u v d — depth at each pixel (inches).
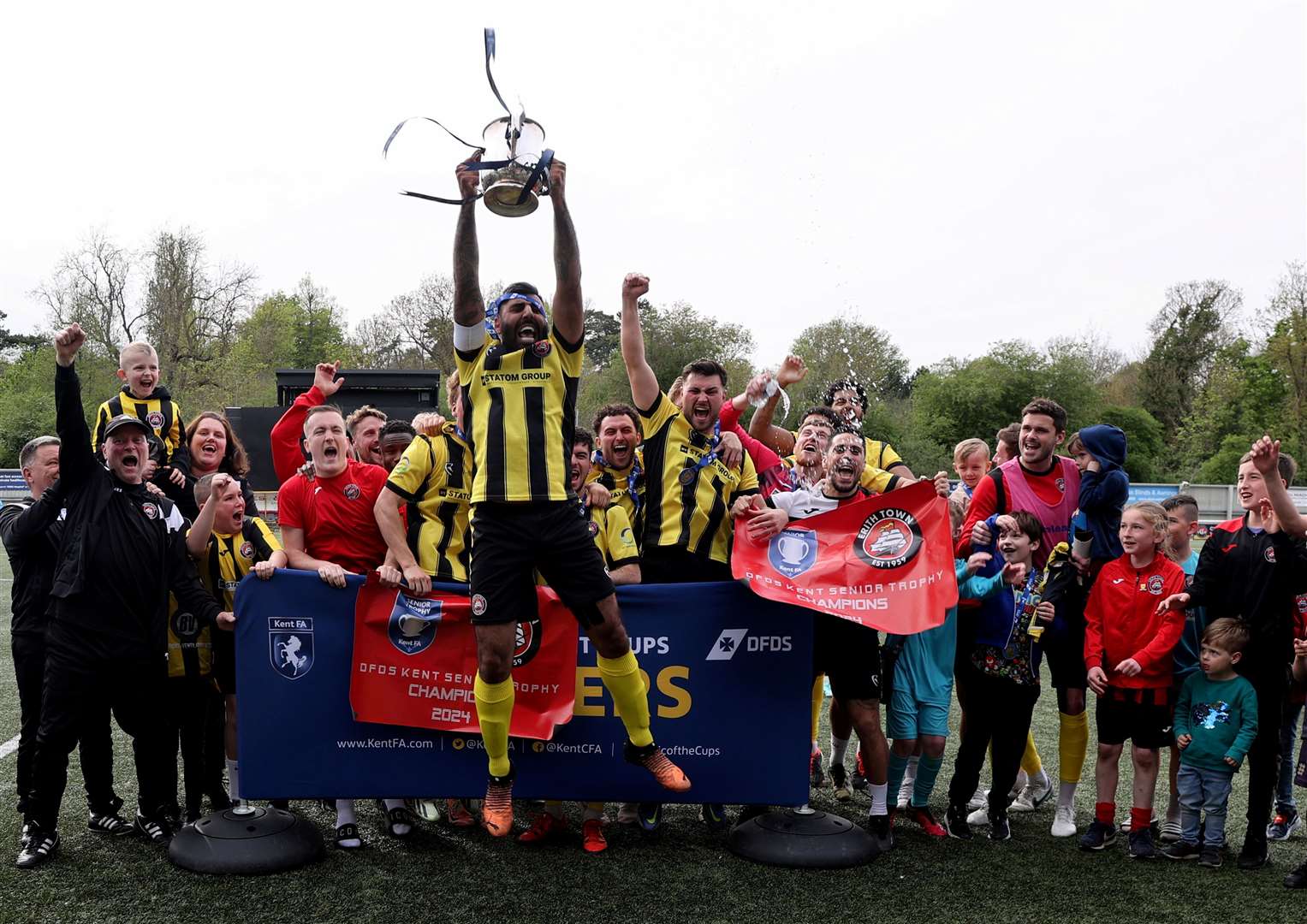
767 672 169.8
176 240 1425.9
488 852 169.3
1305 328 1393.9
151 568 164.6
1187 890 158.6
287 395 605.0
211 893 149.9
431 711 166.4
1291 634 170.1
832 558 169.8
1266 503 171.8
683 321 1520.7
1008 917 146.7
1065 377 1530.5
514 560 143.6
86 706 161.3
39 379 1393.9
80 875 156.1
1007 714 177.3
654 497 177.0
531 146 138.4
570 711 167.0
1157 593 173.8
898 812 195.3
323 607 166.2
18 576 172.4
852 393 238.1
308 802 202.7
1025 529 177.9
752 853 165.9
